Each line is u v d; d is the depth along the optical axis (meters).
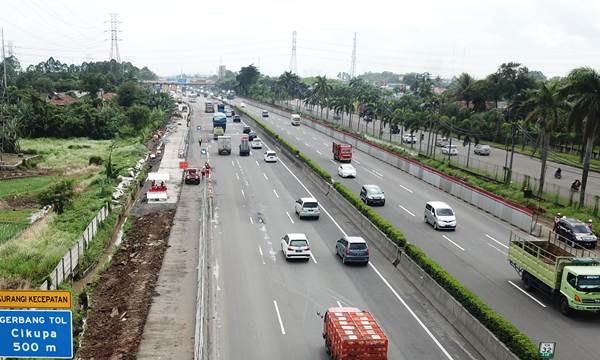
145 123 123.50
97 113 117.81
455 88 146.75
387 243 39.94
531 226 46.97
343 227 47.50
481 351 24.94
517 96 112.25
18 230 46.25
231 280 34.12
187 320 28.84
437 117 103.50
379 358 21.72
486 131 117.38
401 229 46.69
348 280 34.56
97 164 81.44
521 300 31.48
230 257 38.69
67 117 114.75
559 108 58.66
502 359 23.39
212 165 79.50
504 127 112.12
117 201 55.22
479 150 97.12
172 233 45.50
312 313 29.31
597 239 45.00
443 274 30.73
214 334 26.56
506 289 33.25
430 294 31.47
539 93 59.66
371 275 35.62
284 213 52.09
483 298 31.61
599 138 56.84
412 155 89.19
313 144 103.56
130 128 120.56
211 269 36.16
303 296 31.70
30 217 51.12
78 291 33.62
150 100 166.38
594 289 28.31
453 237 44.75
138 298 31.91
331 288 33.06
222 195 59.72
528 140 107.06
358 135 107.31
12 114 107.75
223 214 51.28
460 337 26.78
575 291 28.47
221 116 118.94
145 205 56.09
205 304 29.06
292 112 162.50
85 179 69.00
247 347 25.19
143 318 29.16
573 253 34.94
